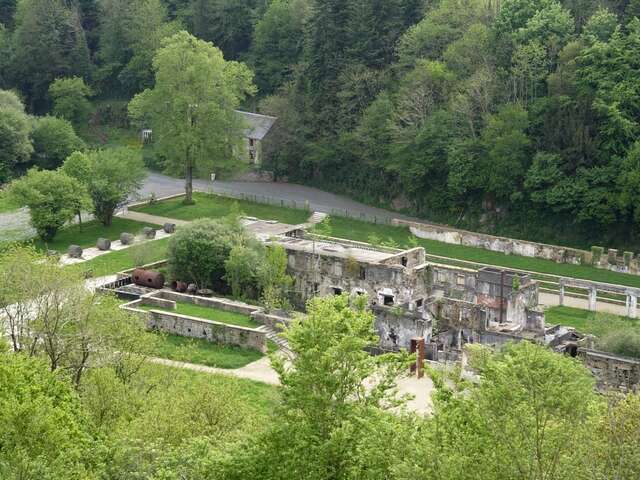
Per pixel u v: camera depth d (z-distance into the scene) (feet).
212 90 524.52
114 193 489.26
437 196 535.19
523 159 501.15
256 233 428.97
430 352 332.19
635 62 491.72
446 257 460.96
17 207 522.88
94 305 279.90
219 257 396.57
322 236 436.35
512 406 146.41
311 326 184.24
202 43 530.68
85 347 269.64
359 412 174.29
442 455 146.30
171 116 528.63
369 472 158.92
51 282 278.87
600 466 143.64
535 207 500.74
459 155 512.22
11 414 186.29
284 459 174.81
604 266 446.19
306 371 179.63
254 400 293.43
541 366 150.00
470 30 554.46
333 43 599.98
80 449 190.19
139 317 312.71
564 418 145.18
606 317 350.23
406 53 581.94
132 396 237.86
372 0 597.11
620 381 300.81
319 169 600.80
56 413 195.93
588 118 496.23
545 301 407.64
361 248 408.26
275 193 577.84
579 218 479.00
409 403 288.71
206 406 221.46
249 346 344.08
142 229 492.13
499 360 190.39
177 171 543.39
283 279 387.75
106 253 453.17
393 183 560.20
